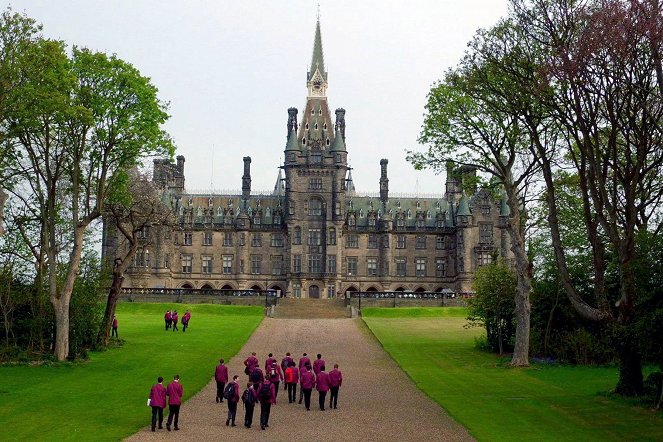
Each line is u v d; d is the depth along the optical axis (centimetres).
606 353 5859
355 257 15300
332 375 4100
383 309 11088
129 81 5653
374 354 6806
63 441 3219
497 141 5878
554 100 4475
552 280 6391
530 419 3697
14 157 5591
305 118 15325
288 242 14925
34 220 5925
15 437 3272
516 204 5884
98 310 6372
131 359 5909
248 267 15150
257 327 8994
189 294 11988
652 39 3719
